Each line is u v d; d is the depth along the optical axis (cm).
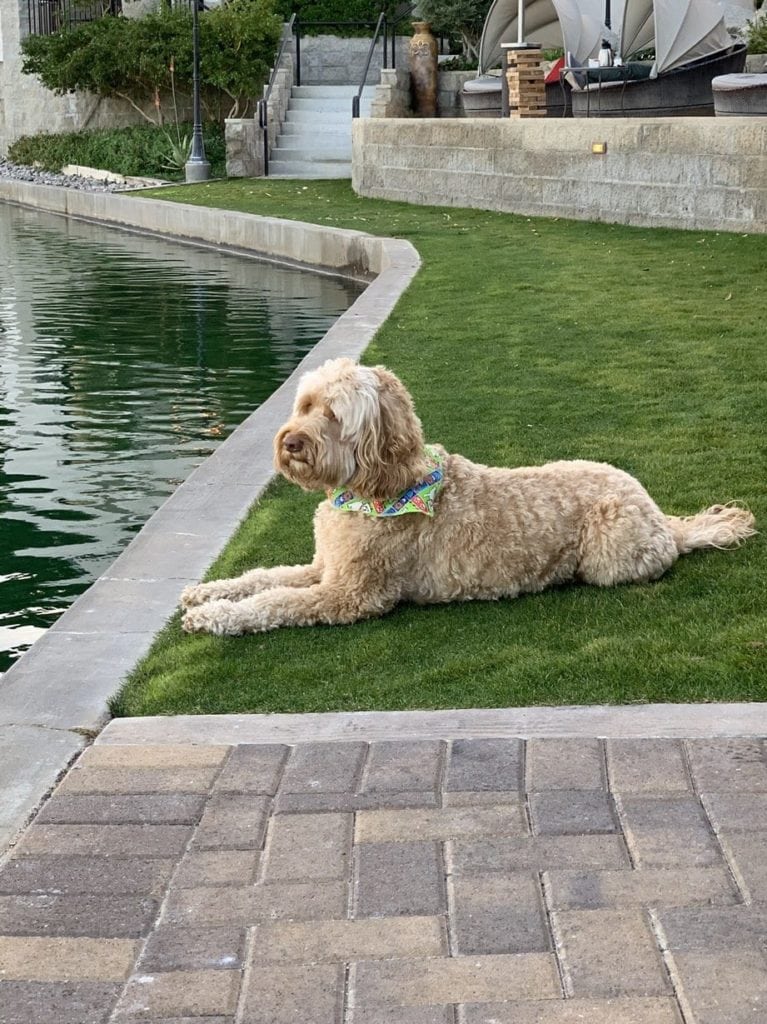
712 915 175
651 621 260
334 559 269
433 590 274
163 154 1595
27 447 466
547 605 271
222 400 540
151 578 293
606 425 406
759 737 212
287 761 211
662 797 199
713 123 881
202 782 206
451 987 165
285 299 830
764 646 244
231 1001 165
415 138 1184
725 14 1312
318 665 248
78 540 363
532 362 507
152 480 422
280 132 1567
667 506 325
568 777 204
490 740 215
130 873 187
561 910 177
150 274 953
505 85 1194
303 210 1141
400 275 756
